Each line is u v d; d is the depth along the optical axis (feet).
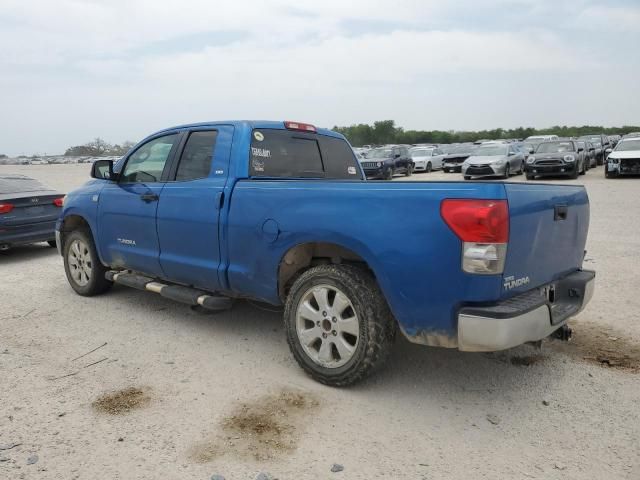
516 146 86.89
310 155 16.90
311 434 10.62
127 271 19.08
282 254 13.10
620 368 13.61
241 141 14.85
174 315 18.25
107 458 9.82
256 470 9.44
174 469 9.48
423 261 10.71
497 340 10.08
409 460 9.74
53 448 10.14
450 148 114.93
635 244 28.40
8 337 16.20
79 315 18.35
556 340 15.44
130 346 15.40
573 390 12.45
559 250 12.51
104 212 18.53
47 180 101.19
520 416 11.30
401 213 11.04
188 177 15.94
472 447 10.15
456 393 12.35
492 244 10.08
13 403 11.93
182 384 12.87
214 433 10.66
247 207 13.79
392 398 12.11
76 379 13.17
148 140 17.75
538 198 11.31
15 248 33.86
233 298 15.21
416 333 11.20
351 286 11.82
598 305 18.51
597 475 9.26
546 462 9.66
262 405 11.79
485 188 10.16
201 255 15.19
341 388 12.59
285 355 14.67
